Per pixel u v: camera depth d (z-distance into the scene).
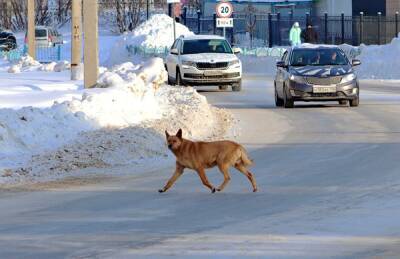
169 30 108.50
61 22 162.50
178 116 38.47
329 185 23.41
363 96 56.53
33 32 86.31
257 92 62.59
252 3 127.06
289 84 47.38
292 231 17.72
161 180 24.97
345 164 27.30
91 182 24.94
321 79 47.06
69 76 64.94
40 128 30.03
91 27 49.34
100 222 19.06
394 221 18.61
